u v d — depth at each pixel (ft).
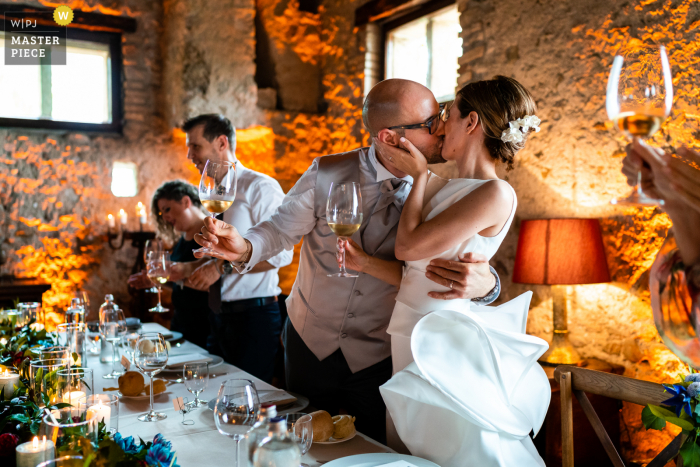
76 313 7.91
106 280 16.35
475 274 4.51
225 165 5.43
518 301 5.12
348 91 16.56
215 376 6.35
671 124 8.53
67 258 15.92
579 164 9.99
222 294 8.87
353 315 6.07
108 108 16.65
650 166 2.67
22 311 7.75
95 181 16.21
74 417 3.28
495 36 11.81
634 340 9.05
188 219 10.20
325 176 6.08
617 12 9.39
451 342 4.44
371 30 15.79
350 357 6.09
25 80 15.60
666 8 8.66
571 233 8.80
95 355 7.78
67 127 15.87
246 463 3.79
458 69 12.76
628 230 9.16
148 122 16.89
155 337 4.99
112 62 16.56
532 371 4.88
